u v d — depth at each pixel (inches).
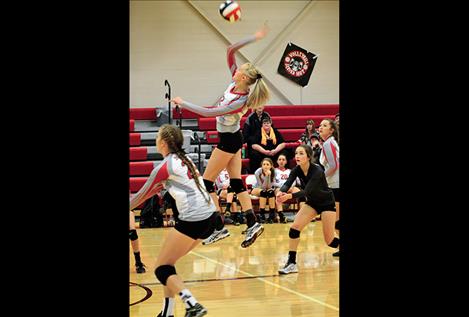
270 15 593.3
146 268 272.5
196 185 164.1
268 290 223.9
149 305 202.8
